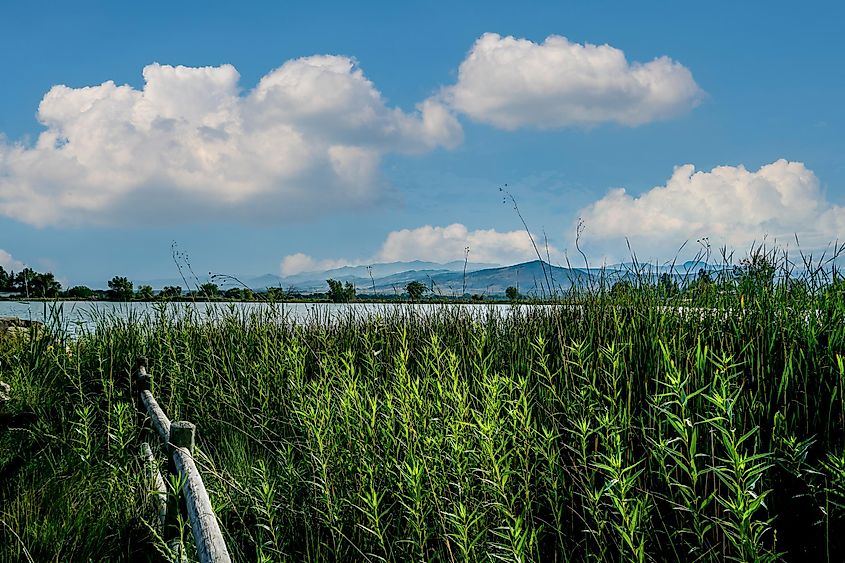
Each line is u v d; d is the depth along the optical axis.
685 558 3.61
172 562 3.88
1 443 6.94
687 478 3.93
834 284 5.52
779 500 3.67
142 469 5.67
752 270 6.45
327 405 5.13
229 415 7.52
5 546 4.57
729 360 3.69
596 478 4.34
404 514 4.21
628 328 6.13
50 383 8.52
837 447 3.73
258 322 9.77
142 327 9.95
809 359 4.60
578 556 3.93
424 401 4.90
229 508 4.88
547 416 5.04
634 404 4.87
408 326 9.00
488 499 4.06
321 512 4.24
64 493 5.42
